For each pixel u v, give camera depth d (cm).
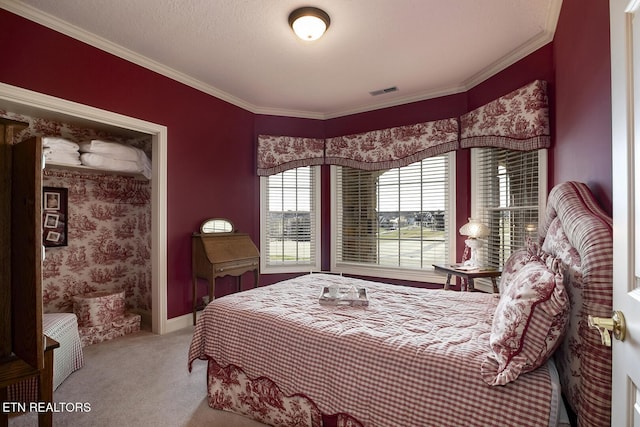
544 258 170
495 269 314
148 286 353
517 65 289
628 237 82
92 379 227
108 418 184
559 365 143
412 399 133
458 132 354
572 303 129
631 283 81
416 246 395
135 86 293
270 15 233
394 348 142
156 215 316
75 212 323
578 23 183
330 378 153
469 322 173
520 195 298
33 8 226
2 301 113
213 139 371
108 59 274
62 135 306
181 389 215
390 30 252
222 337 191
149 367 246
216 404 194
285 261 445
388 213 415
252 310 191
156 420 183
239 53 288
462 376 126
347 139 428
